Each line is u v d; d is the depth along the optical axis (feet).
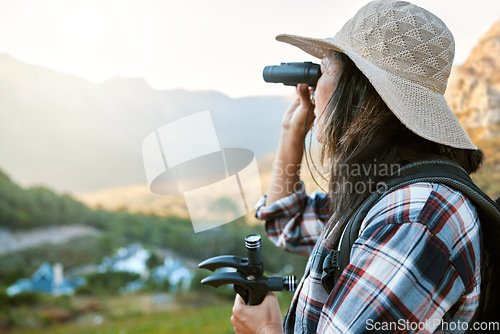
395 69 2.24
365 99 2.26
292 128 3.52
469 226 1.95
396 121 2.24
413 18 2.24
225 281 2.38
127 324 23.41
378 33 2.28
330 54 2.52
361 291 1.83
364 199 2.20
